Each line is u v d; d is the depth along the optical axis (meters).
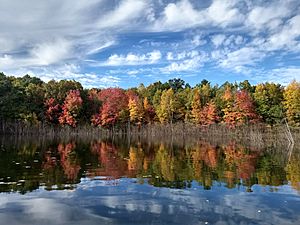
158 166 21.44
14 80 77.06
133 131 73.25
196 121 72.19
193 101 72.88
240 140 53.41
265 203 12.17
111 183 15.66
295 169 20.58
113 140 51.75
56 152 30.20
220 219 10.31
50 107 69.06
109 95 77.75
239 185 15.38
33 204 11.86
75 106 69.88
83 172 18.84
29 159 24.48
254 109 62.47
